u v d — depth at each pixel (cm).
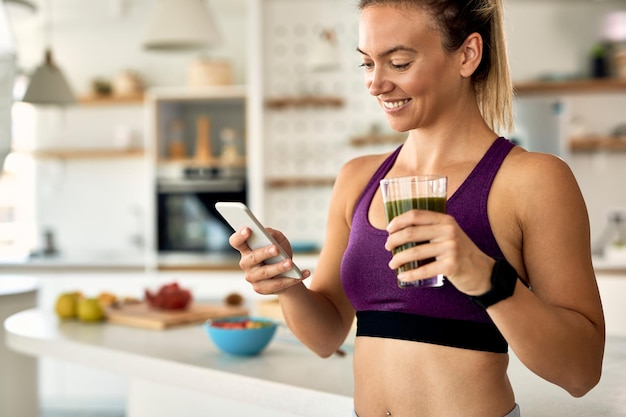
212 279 504
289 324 139
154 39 344
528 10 540
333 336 142
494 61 124
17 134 607
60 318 274
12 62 276
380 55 116
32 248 608
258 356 204
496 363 114
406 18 113
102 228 607
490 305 100
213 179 529
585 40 536
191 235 528
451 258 95
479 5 118
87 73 611
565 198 110
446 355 114
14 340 244
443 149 122
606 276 441
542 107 481
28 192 610
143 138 604
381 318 121
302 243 509
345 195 139
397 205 106
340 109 535
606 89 524
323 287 143
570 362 105
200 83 544
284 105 526
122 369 210
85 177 609
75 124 609
